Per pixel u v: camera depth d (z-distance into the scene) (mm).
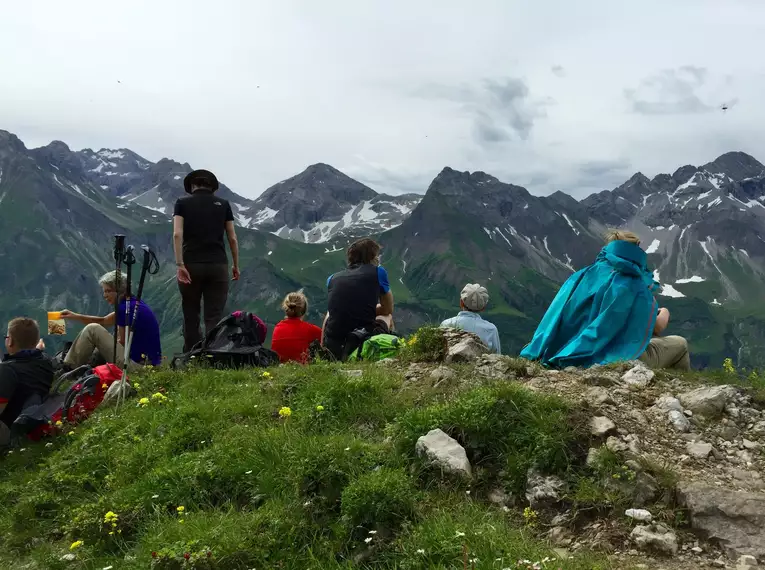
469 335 3959
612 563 2045
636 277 3871
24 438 4133
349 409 3146
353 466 2557
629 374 3334
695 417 2891
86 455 3443
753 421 2846
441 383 3355
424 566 2037
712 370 3764
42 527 2959
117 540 2654
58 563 2576
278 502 2498
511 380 3324
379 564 2158
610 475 2373
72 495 3154
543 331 4027
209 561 2215
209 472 2762
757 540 2064
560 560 1958
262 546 2295
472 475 2533
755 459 2582
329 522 2383
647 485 2322
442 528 2154
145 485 2869
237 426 3207
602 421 2660
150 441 3318
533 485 2424
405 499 2338
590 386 3215
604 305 3783
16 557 2783
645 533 2137
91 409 4227
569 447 2520
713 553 2080
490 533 2113
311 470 2523
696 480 2404
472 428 2676
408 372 3662
